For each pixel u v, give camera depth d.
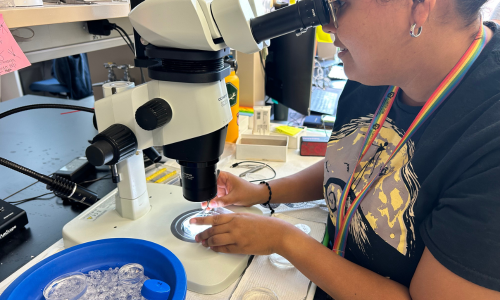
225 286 0.65
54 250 0.76
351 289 0.60
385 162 0.68
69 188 0.85
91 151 0.55
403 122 0.69
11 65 0.70
